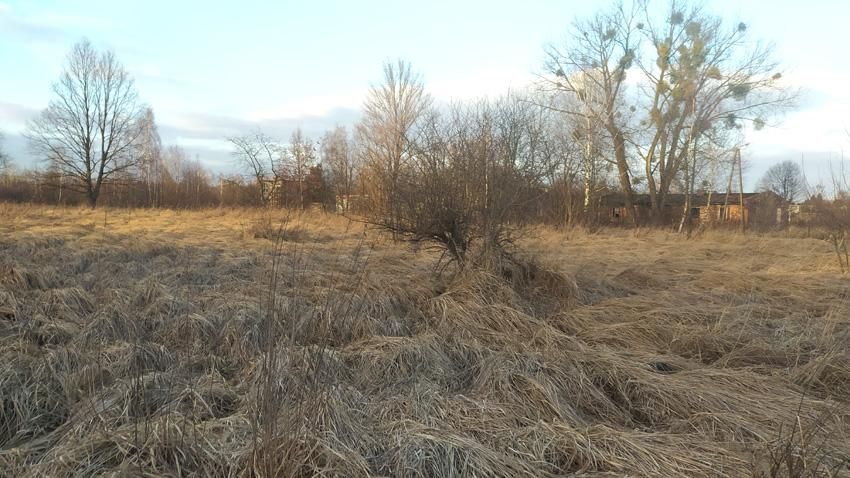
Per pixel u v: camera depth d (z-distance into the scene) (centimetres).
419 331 548
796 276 888
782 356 491
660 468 286
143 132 4078
